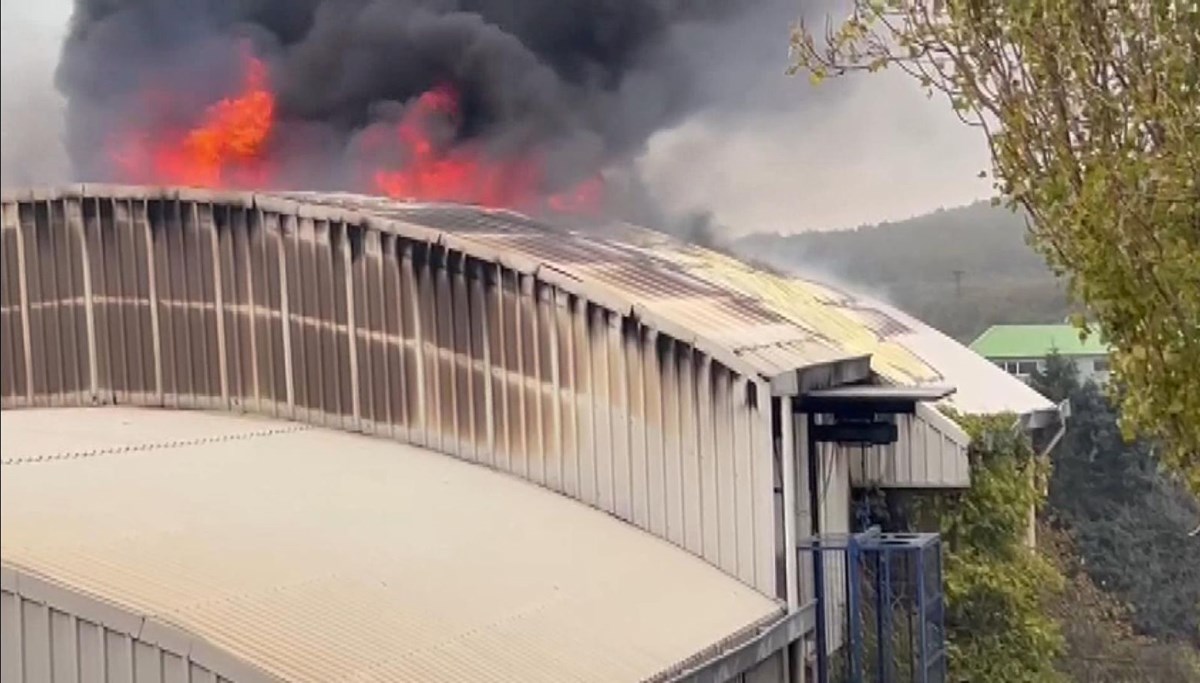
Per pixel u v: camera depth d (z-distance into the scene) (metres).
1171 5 9.96
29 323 13.95
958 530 16.94
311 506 11.23
